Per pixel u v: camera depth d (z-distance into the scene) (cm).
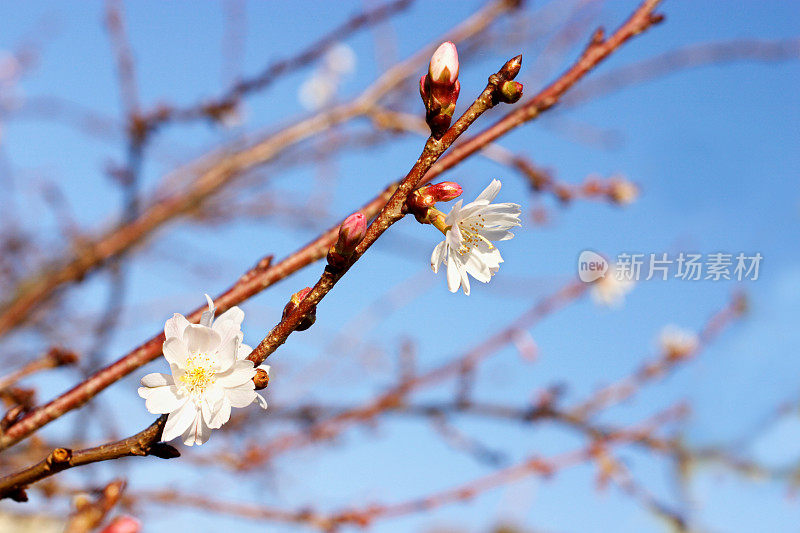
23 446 421
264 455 514
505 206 178
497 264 182
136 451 161
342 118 492
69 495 401
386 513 493
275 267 241
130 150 517
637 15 257
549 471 525
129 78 499
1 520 382
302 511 476
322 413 552
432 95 162
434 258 177
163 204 496
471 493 502
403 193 166
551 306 534
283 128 528
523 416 546
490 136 253
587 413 547
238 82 505
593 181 457
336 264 156
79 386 216
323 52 493
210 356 159
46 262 547
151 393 157
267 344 159
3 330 444
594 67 256
